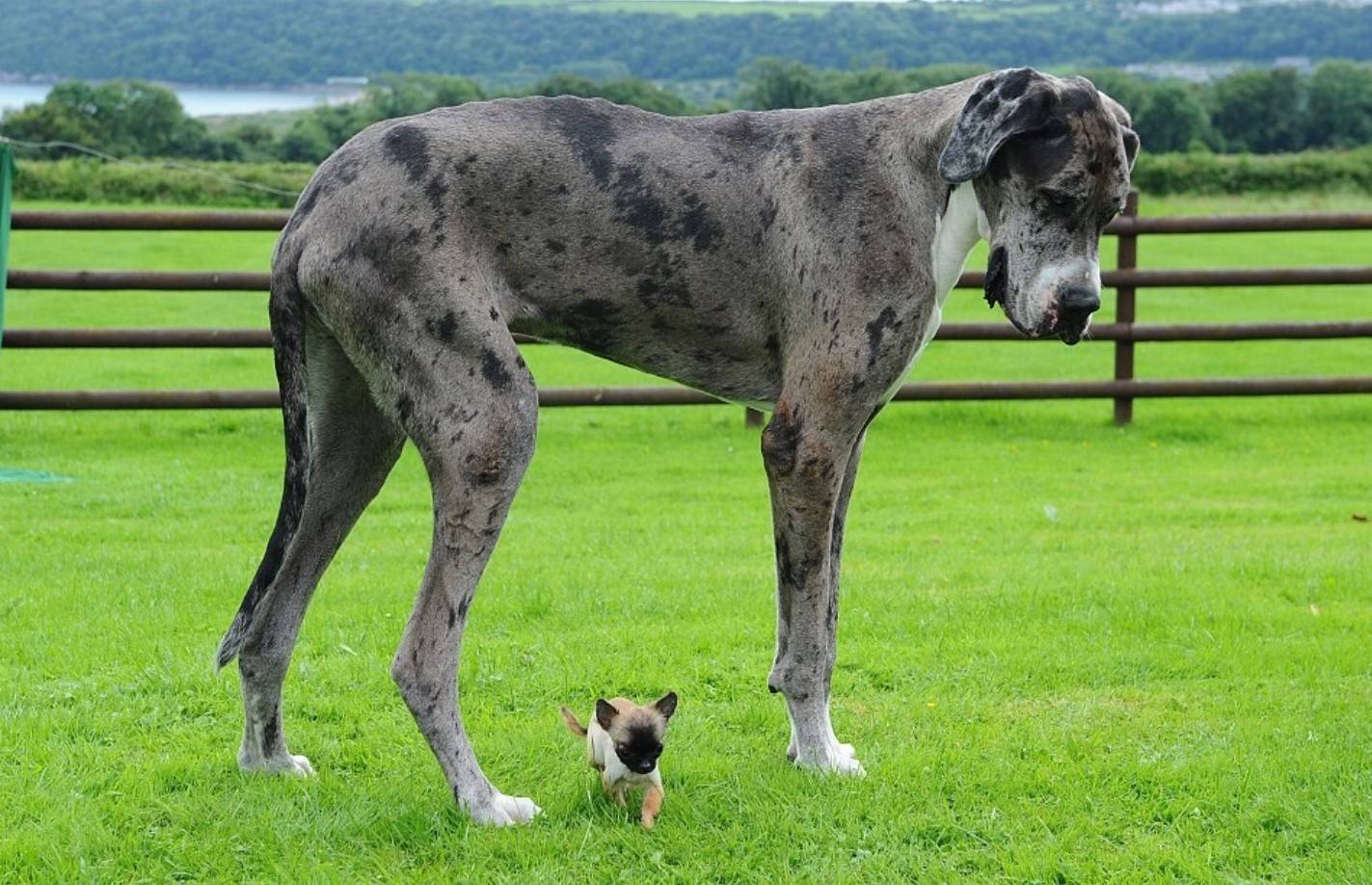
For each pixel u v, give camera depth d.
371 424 5.06
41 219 11.53
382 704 6.02
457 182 4.71
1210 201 40.25
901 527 9.30
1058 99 4.75
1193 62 81.88
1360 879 4.46
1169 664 6.52
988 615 7.27
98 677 6.17
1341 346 18.33
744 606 7.37
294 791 5.03
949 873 4.51
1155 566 8.21
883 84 32.56
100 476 10.42
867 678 6.40
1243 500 10.12
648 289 4.95
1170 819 4.94
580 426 13.15
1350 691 6.20
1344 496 10.28
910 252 4.96
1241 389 12.73
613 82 34.25
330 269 4.65
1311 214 12.67
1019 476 10.97
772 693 6.17
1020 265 4.86
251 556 8.22
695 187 4.93
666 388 12.16
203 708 5.94
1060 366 16.97
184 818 4.81
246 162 37.72
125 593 7.38
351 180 4.69
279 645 5.07
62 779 5.07
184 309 21.22
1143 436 12.58
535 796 5.09
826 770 5.18
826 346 4.92
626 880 4.46
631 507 9.84
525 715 5.94
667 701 4.86
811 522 5.04
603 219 4.86
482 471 4.64
